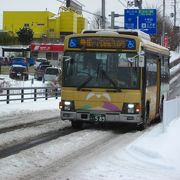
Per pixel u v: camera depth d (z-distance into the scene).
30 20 121.94
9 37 114.06
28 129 19.36
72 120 19.36
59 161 12.41
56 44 98.69
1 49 105.19
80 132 18.62
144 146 13.89
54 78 55.56
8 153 13.47
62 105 19.17
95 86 18.81
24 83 49.97
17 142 15.62
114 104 18.66
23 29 113.38
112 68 18.73
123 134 18.45
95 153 13.69
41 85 48.47
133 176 10.73
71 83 19.06
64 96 19.12
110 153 13.70
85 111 18.89
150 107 21.14
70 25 112.81
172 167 11.76
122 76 18.67
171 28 109.75
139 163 12.27
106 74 18.75
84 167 11.59
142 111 19.33
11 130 18.81
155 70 22.22
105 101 18.70
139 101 18.62
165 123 18.14
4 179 10.27
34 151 13.80
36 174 10.82
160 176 10.88
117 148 14.66
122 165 11.95
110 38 18.78
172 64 85.75
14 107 29.92
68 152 13.80
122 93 18.61
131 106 18.56
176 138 15.82
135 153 13.52
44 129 19.55
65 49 19.20
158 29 92.00
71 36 19.16
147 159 12.71
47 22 119.06
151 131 18.73
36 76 59.50
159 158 12.68
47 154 13.40
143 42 19.05
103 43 18.83
